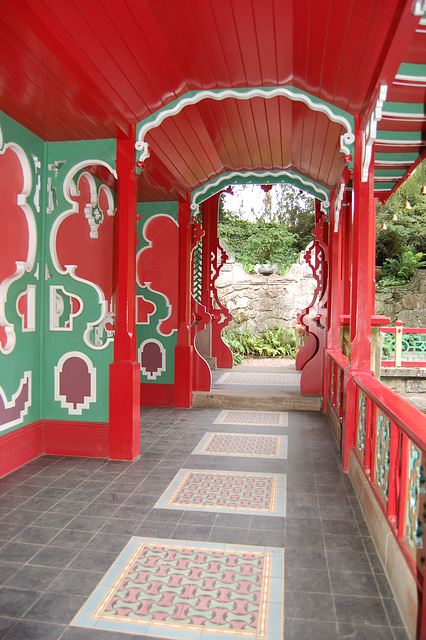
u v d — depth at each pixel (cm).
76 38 254
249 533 271
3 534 268
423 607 162
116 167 396
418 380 903
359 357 372
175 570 231
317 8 250
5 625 191
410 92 311
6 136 357
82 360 414
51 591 213
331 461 403
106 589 215
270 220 1557
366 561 241
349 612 199
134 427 405
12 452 375
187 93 377
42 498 319
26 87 297
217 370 894
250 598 208
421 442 169
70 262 423
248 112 423
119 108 344
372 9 224
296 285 1123
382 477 256
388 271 1438
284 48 309
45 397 419
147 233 631
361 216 366
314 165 538
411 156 439
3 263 364
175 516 293
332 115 364
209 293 887
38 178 405
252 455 418
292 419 559
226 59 326
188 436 481
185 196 600
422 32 241
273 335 1124
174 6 262
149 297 633
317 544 258
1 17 225
